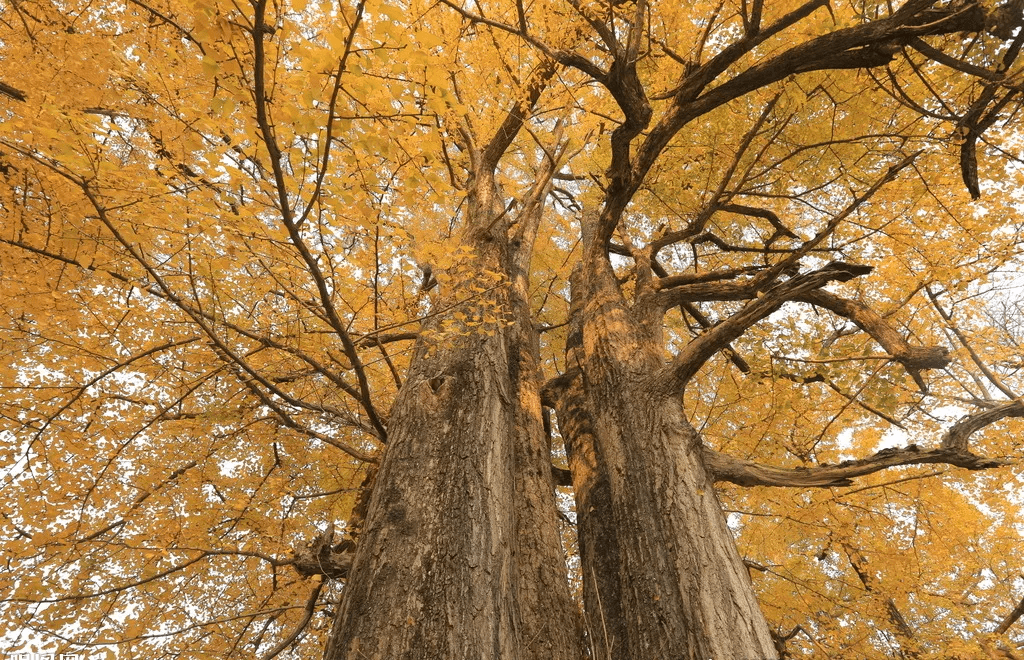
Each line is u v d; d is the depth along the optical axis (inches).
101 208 83.7
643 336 181.0
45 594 135.6
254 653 171.2
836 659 187.0
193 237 101.0
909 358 158.2
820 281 134.6
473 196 215.2
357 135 79.0
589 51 162.1
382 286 130.6
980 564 198.8
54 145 77.4
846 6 153.8
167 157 105.4
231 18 69.5
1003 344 216.2
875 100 170.6
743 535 219.9
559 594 135.0
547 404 202.1
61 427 140.2
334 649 87.6
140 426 159.6
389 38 69.0
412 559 98.4
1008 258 162.7
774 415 184.7
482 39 139.9
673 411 146.2
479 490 114.1
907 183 171.5
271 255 101.6
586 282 211.3
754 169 205.6
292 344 135.3
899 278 180.1
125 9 116.2
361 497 184.2
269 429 181.5
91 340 133.0
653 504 127.4
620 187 156.3
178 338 151.6
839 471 136.0
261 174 98.3
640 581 116.0
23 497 141.6
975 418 135.4
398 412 132.2
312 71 71.6
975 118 129.3
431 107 78.6
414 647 86.1
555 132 276.4
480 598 95.6
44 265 113.7
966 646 177.3
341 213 91.3
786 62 128.5
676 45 176.1
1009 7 115.2
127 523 156.6
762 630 103.0
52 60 98.4
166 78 87.9
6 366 132.7
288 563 131.3
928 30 120.5
